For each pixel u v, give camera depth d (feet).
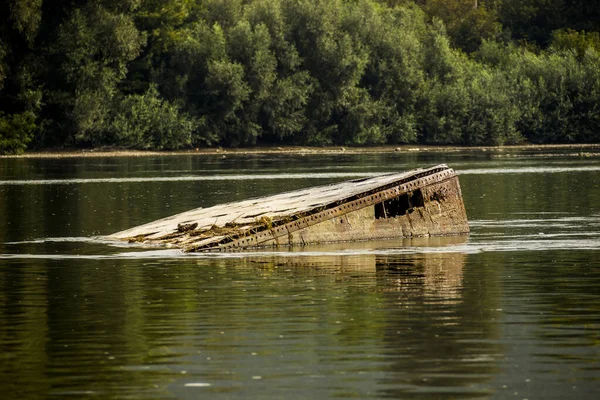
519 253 203.21
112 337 124.57
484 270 178.40
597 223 263.29
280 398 98.12
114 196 380.17
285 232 221.66
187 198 368.27
